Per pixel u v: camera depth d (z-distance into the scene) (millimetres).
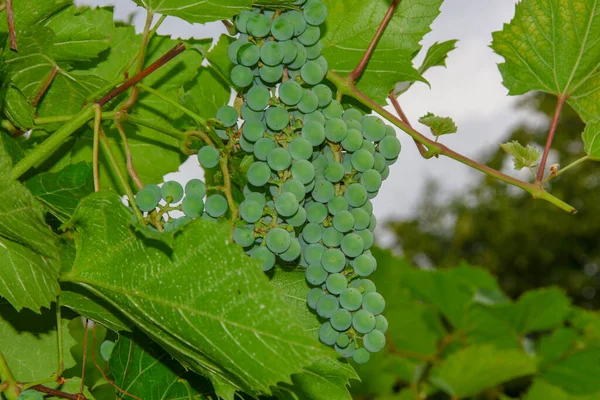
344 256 622
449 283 1615
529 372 1439
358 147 642
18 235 600
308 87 661
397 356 1602
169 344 616
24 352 703
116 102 756
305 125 629
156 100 781
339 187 638
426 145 690
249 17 643
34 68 698
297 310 683
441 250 7926
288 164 619
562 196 7207
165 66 780
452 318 1654
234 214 621
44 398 674
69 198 654
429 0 729
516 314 1585
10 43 659
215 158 646
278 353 555
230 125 647
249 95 632
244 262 559
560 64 778
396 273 1598
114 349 680
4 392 608
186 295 575
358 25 728
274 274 683
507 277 7281
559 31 771
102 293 619
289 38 632
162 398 690
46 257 614
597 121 727
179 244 570
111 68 774
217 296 566
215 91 794
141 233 580
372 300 617
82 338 1055
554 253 7137
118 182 806
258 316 556
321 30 728
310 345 547
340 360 666
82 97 728
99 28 771
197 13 652
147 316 601
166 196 605
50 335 710
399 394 1529
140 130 784
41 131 742
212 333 571
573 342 1561
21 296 621
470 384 1463
